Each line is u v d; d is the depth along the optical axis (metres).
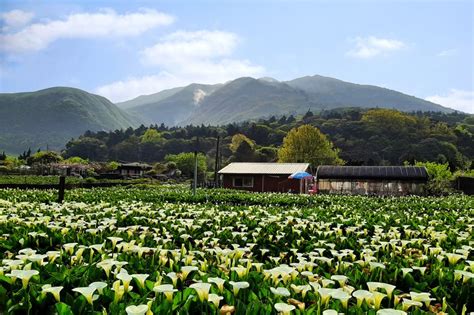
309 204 23.31
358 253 7.29
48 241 7.67
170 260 5.60
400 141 162.75
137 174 124.25
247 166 62.03
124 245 6.60
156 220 10.89
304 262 5.59
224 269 5.51
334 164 104.75
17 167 115.50
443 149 148.12
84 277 4.67
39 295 4.04
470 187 53.91
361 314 3.77
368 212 16.39
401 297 4.55
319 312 3.70
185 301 3.81
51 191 27.80
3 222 9.42
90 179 75.19
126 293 4.09
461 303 4.86
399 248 7.39
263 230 9.80
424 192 51.97
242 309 3.79
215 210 15.11
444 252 6.82
